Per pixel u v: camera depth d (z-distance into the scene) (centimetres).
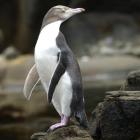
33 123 1431
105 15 3697
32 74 792
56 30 762
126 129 763
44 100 1598
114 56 2944
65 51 744
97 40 3431
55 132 759
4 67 2370
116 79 2286
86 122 754
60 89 739
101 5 3834
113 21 3609
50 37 754
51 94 729
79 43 3406
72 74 737
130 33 3484
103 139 776
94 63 2523
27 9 3469
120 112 764
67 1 3653
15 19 3622
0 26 3606
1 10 3656
